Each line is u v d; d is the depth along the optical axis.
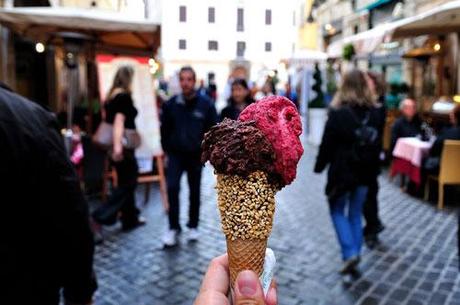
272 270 0.85
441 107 9.91
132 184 5.46
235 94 4.76
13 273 1.37
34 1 10.64
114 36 7.61
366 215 5.07
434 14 7.07
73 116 8.37
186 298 3.78
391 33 8.37
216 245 5.00
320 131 12.15
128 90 5.40
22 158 1.37
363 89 3.98
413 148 7.26
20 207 1.37
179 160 4.93
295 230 5.44
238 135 0.77
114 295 3.83
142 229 5.64
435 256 4.71
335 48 10.97
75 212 1.48
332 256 4.64
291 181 0.81
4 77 8.88
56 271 1.51
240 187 0.78
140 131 6.54
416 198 7.30
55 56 11.74
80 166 6.49
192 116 4.79
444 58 11.30
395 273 4.27
